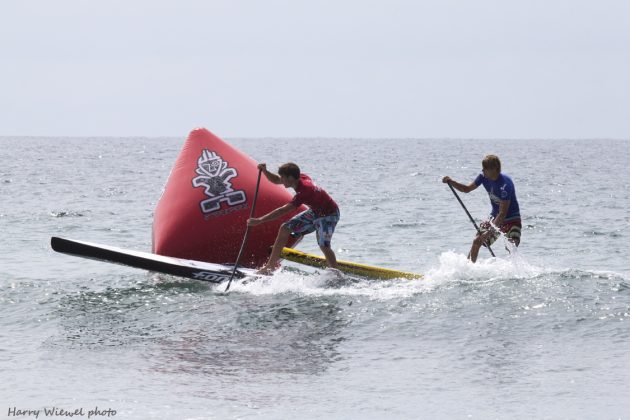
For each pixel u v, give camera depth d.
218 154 42.94
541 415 21.19
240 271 37.59
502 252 50.12
